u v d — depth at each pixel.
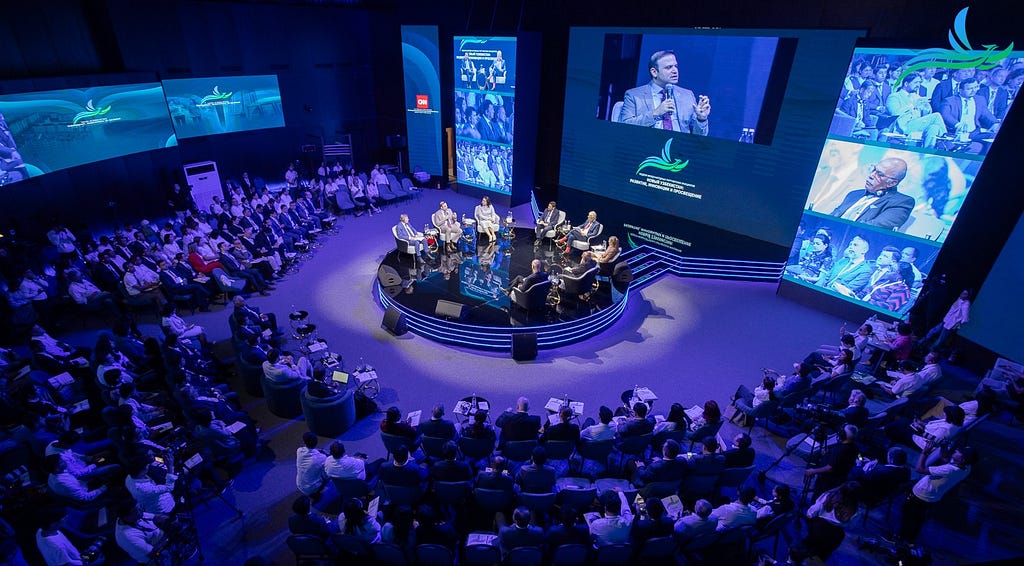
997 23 8.80
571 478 6.85
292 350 10.37
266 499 7.07
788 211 12.57
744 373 9.99
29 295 10.59
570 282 11.29
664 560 6.15
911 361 9.91
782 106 11.88
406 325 11.11
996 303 9.64
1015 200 9.32
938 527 6.71
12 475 7.02
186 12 15.41
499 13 17.09
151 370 8.91
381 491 6.88
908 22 10.03
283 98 18.39
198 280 11.89
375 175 18.17
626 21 14.56
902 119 10.09
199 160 16.89
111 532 6.31
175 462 6.93
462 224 15.16
